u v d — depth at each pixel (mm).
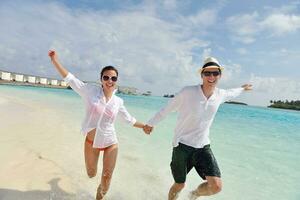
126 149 7336
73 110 15789
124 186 4797
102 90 4016
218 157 7430
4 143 6234
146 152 7191
